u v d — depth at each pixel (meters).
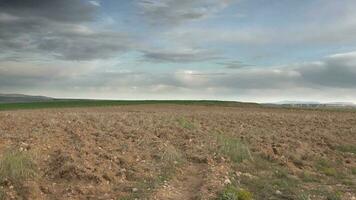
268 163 18.50
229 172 15.77
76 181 13.23
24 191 11.83
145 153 17.22
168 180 14.17
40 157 14.92
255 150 20.48
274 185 14.61
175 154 17.17
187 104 82.56
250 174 16.17
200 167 16.52
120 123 25.83
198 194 12.41
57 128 21.84
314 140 25.06
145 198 11.95
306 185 15.08
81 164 14.25
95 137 19.75
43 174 13.54
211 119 34.09
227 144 19.78
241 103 87.69
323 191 14.07
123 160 15.69
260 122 33.22
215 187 13.20
